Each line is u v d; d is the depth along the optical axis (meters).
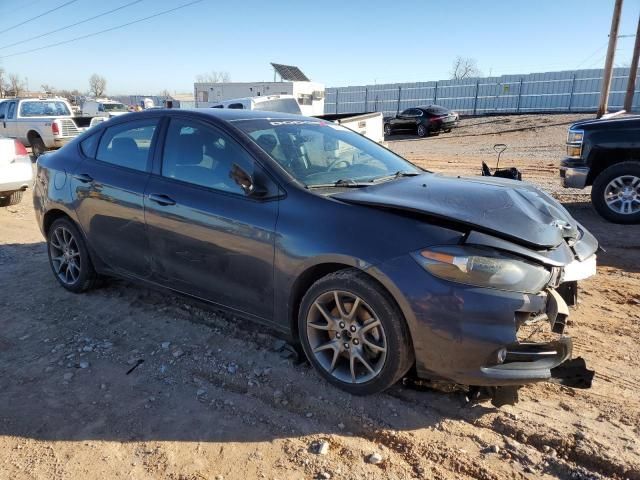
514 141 21.05
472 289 2.72
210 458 2.66
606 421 2.89
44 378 3.40
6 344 3.86
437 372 2.86
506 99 31.62
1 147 8.07
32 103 17.58
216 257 3.56
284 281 3.27
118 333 4.00
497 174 5.47
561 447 2.70
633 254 5.97
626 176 7.30
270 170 3.42
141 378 3.39
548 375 2.80
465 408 3.03
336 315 3.18
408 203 3.08
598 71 27.98
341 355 3.19
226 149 3.65
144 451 2.72
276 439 2.80
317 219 3.14
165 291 4.11
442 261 2.75
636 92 26.83
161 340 3.88
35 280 5.14
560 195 9.45
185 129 3.94
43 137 16.62
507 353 2.78
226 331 3.99
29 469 2.60
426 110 25.11
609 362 3.52
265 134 3.76
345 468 2.58
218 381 3.36
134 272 4.22
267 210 3.33
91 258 4.56
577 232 3.39
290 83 26.09
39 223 5.00
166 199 3.80
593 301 4.56
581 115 25.97
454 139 23.30
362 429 2.87
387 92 36.41
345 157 4.00
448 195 3.30
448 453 2.68
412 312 2.81
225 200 3.52
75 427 2.91
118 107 28.39
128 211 4.05
